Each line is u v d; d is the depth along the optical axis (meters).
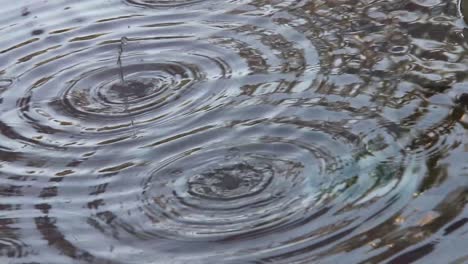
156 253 3.56
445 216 3.60
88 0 6.47
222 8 6.11
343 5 5.93
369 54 5.19
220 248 3.55
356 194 3.81
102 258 3.56
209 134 4.47
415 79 4.82
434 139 4.20
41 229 3.80
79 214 3.89
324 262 3.39
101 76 5.28
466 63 4.94
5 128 4.76
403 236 3.51
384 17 5.66
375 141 4.23
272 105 4.70
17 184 4.19
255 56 5.34
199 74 5.19
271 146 4.27
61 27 6.01
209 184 4.01
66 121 4.79
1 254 3.63
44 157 4.42
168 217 3.79
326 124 4.44
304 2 6.06
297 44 5.44
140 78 5.21
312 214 3.70
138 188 4.05
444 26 5.43
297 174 4.02
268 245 3.54
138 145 4.45
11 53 5.69
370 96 4.69
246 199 3.86
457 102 4.52
